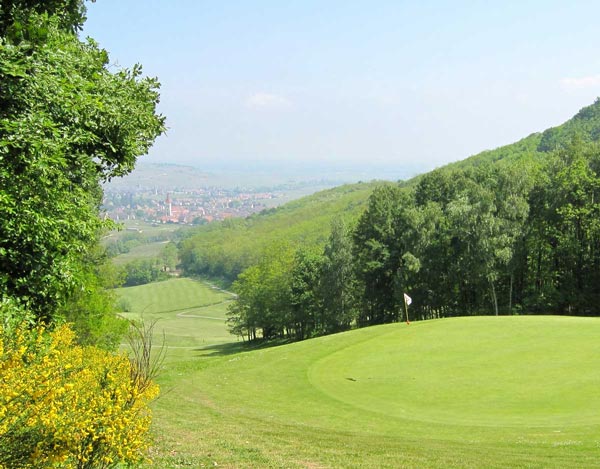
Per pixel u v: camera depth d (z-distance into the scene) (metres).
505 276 55.34
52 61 10.60
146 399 8.20
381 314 63.66
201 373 26.95
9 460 5.13
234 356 36.22
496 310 52.81
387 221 60.72
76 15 14.81
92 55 14.84
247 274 75.81
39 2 11.42
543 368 21.53
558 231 53.44
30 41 10.34
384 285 61.91
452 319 35.41
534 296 53.50
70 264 12.77
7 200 9.41
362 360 26.33
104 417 6.29
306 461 10.66
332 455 11.36
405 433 14.42
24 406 5.32
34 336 6.44
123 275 38.66
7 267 11.12
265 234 175.12
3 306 9.09
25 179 10.13
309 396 20.48
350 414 17.31
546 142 124.56
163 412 16.64
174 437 12.50
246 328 76.00
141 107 15.78
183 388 22.62
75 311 28.11
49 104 10.81
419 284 57.59
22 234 10.56
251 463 10.16
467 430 14.52
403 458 11.12
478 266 52.28
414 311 59.81
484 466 10.34
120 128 14.30
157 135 17.14
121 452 6.55
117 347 33.19
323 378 23.58
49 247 11.79
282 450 11.71
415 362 24.69
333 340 33.72
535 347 25.23
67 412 5.97
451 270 56.44
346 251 63.84
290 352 31.81
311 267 67.12
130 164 15.52
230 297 140.38
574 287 52.41
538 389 18.75
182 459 10.12
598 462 10.44
